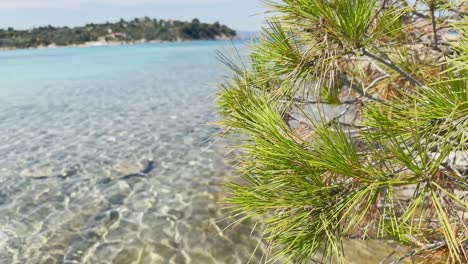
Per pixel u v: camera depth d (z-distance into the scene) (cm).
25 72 3603
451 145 154
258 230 605
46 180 848
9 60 5819
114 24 17525
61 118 1506
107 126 1356
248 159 221
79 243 590
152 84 2503
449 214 193
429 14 286
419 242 229
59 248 576
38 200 745
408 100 218
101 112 1614
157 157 999
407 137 190
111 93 2153
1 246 578
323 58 218
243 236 593
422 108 181
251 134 194
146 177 862
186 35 18250
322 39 214
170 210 697
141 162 962
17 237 606
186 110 1622
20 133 1268
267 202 187
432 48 299
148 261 541
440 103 174
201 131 1262
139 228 633
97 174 884
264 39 239
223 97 273
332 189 178
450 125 163
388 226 237
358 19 201
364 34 222
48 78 3009
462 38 168
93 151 1059
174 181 835
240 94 256
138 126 1349
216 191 773
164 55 6206
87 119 1479
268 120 184
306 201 175
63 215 682
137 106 1738
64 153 1044
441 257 222
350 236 252
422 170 160
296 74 229
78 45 15462
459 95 177
